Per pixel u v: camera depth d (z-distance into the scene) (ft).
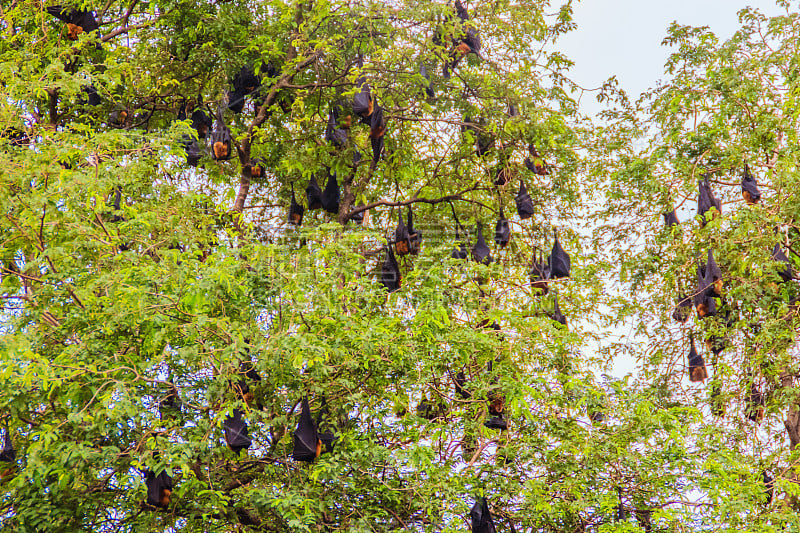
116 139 35.94
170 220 37.91
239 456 37.91
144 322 33.19
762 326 56.70
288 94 55.01
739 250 56.29
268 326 36.63
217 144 48.88
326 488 37.45
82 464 31.63
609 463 40.98
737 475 41.52
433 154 62.28
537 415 42.93
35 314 33.63
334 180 53.47
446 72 53.93
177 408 36.47
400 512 38.34
